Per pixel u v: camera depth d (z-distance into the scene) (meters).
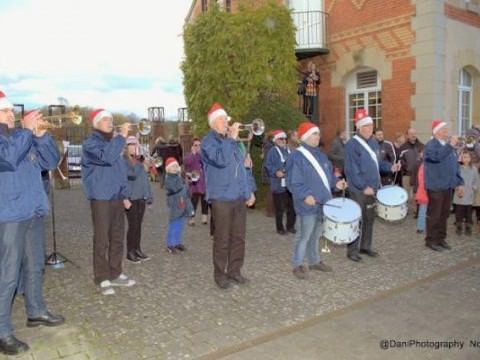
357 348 4.14
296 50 14.14
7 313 4.27
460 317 4.75
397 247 7.58
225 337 4.42
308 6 14.62
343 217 5.98
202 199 10.22
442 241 7.45
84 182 5.77
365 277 6.09
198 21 12.33
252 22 11.92
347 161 7.02
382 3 12.73
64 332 4.63
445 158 7.17
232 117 11.90
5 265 4.25
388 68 12.73
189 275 6.43
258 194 11.69
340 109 14.20
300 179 6.07
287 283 5.93
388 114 12.83
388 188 7.34
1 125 4.23
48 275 6.57
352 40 13.61
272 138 10.13
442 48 11.92
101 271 5.82
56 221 11.30
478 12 12.98
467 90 13.27
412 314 4.85
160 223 10.66
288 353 4.07
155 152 17.66
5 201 4.23
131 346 4.29
